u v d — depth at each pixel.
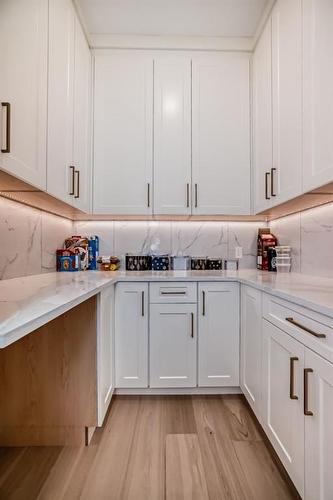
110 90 2.36
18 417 1.61
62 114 1.77
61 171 1.76
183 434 1.67
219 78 2.39
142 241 2.69
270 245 2.56
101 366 1.64
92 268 2.56
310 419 1.05
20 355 1.61
